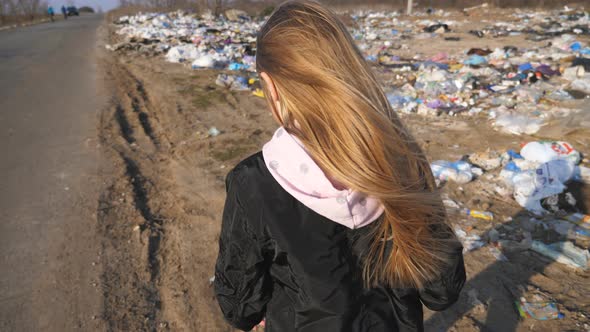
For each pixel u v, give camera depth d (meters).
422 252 0.98
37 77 10.27
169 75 10.09
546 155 4.50
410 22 22.73
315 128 0.89
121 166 4.88
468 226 3.51
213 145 5.56
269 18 0.98
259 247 0.99
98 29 23.98
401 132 0.96
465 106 6.94
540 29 17.06
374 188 0.89
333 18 0.94
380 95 0.95
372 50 13.20
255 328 2.52
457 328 2.52
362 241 0.98
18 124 6.55
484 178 4.39
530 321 2.56
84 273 3.05
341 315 0.95
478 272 2.99
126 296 2.84
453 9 33.94
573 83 7.82
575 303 2.68
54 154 5.30
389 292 1.04
